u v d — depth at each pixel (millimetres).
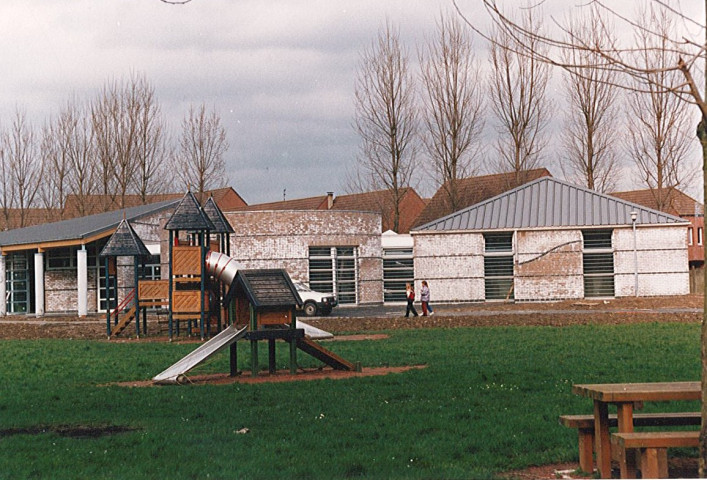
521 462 9164
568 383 14719
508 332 26531
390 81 62125
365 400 13266
